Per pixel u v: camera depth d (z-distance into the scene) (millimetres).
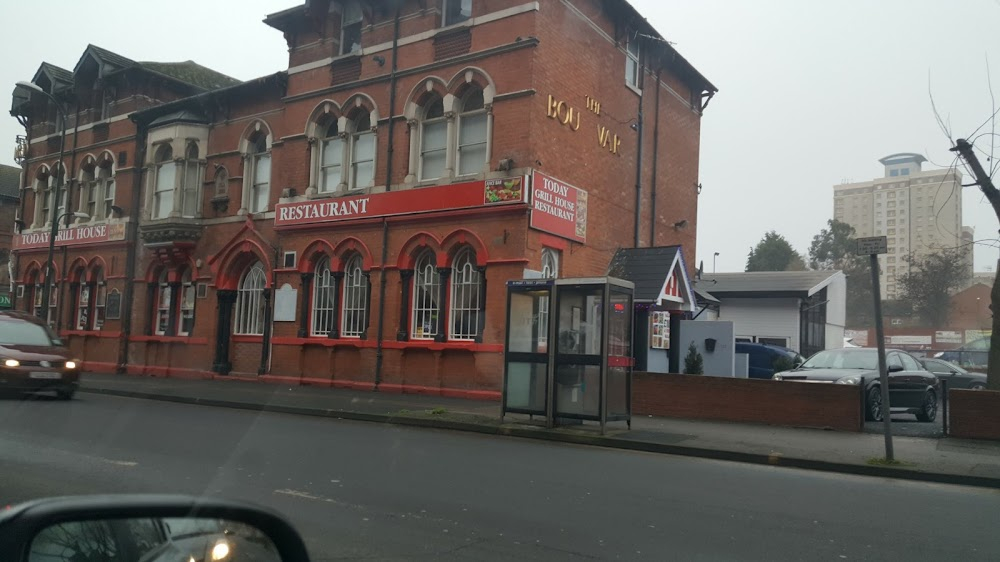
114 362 26562
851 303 65938
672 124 24750
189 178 25344
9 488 7656
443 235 18703
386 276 19766
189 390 19109
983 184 15227
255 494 7789
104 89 29203
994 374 15359
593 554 5996
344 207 20594
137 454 9914
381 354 19594
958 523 7297
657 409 15469
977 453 11219
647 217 22906
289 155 22516
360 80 20828
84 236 28406
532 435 13023
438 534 6488
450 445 11656
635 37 22359
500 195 17609
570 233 18844
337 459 9992
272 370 21969
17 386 15094
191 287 25078
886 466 10109
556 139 18516
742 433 13055
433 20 19547
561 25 18812
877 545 6422
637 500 7957
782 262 65750
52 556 2180
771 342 32844
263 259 22844
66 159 30172
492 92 18203
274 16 22547
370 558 5789
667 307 20891
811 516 7422
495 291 17656
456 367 18344
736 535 6629
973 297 60625
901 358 16422
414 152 19656
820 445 11828
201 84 29328
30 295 31484
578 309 13344
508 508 7445
